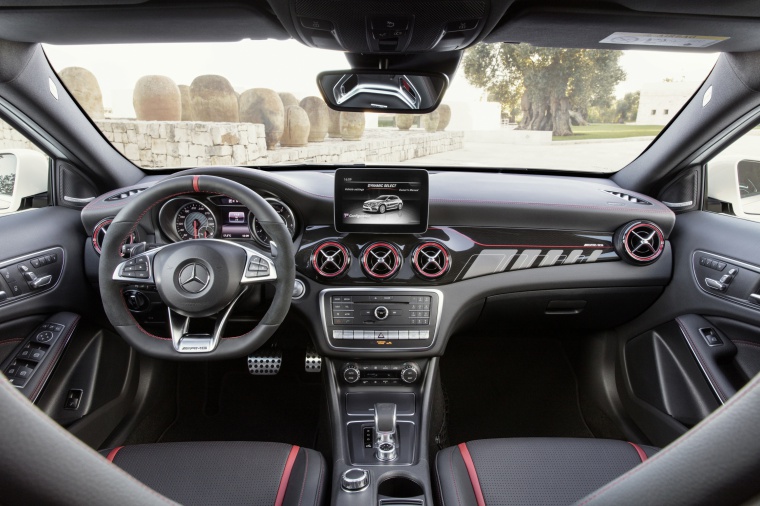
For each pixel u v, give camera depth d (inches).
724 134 86.3
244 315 88.1
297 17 61.8
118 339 96.5
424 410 82.4
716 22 65.8
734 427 17.1
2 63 77.2
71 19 69.8
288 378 112.1
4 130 89.0
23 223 83.1
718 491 17.2
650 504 19.3
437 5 56.5
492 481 58.9
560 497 56.4
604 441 65.9
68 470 18.4
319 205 82.6
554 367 115.0
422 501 63.2
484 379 112.9
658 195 98.1
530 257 86.7
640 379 94.8
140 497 20.5
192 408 106.7
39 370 80.0
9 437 16.8
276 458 62.6
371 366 84.1
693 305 86.1
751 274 76.2
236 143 104.3
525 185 94.3
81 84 92.7
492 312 92.0
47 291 83.4
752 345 77.6
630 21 67.3
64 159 93.3
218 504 55.4
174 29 74.2
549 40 77.2
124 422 94.9
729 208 89.7
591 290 90.0
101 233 88.2
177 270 59.0
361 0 55.9
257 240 81.7
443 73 77.3
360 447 76.1
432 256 83.6
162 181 59.2
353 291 83.1
